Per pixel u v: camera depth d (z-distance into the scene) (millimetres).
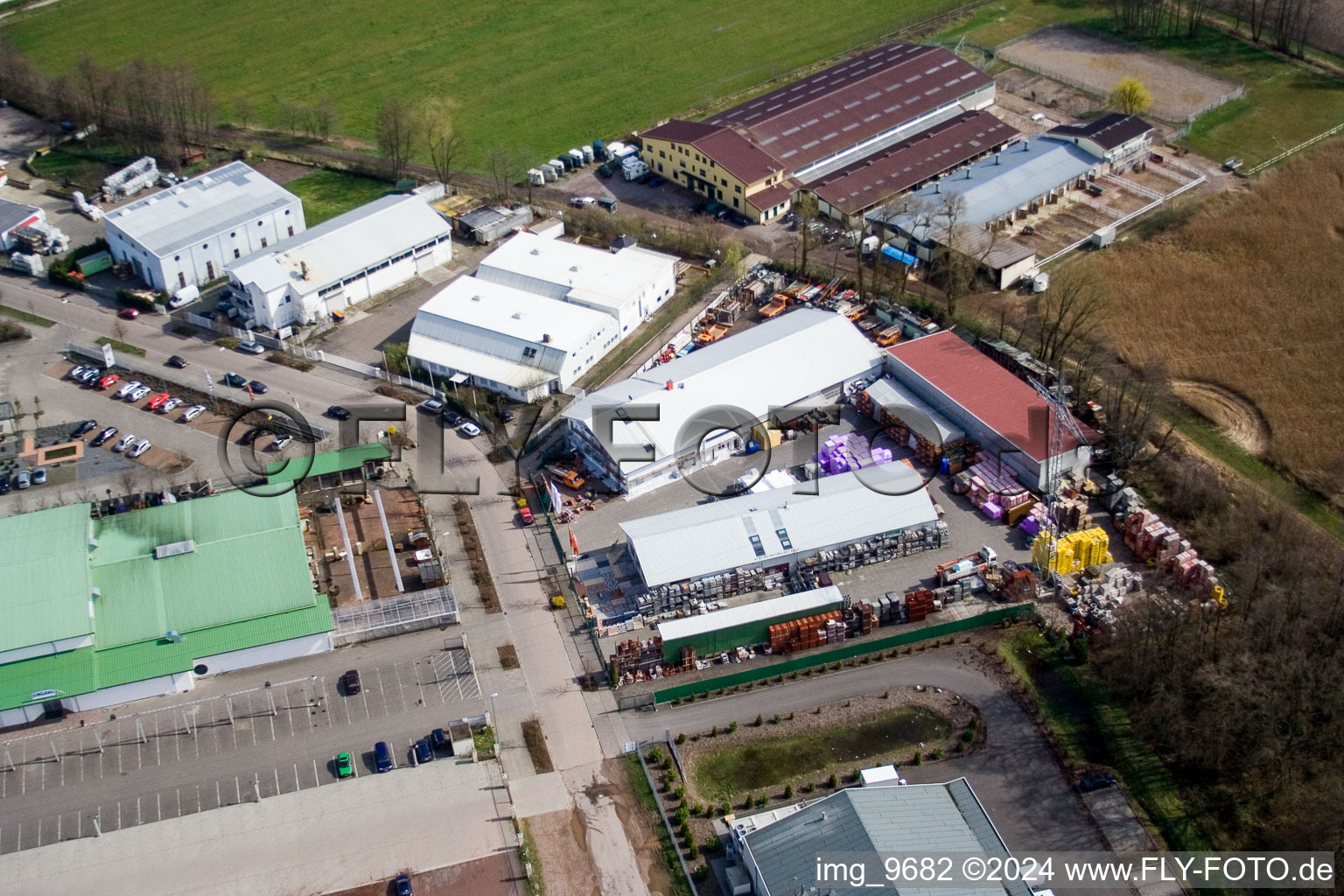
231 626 127312
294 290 175375
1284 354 168000
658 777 115938
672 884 107125
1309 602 122438
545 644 129500
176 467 151875
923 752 117438
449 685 125000
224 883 107938
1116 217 195750
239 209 192375
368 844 110688
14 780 116625
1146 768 115312
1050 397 146125
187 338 177000
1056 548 133000
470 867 108750
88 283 187750
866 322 173875
